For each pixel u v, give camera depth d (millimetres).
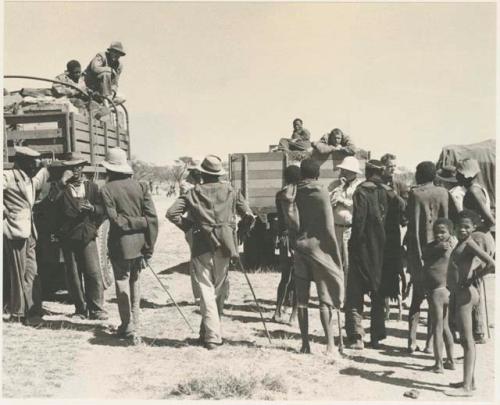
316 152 9930
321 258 5559
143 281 9914
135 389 4715
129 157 10445
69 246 6980
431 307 5184
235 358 5504
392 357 5668
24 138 7801
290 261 6887
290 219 5695
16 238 6488
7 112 8148
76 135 7863
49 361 5344
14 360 5344
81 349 5723
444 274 5129
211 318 5789
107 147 9125
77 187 7098
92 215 7066
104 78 10273
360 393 4672
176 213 5852
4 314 6957
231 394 4594
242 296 8492
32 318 6953
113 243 5953
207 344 5773
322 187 5562
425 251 5223
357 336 5922
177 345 5934
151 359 5457
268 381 4820
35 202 7398
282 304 7500
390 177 8375
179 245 15727
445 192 5789
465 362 4652
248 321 7023
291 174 5914
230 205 5902
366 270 5855
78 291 7078
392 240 6000
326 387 4777
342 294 5660
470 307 4625
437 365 5188
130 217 5930
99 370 5152
